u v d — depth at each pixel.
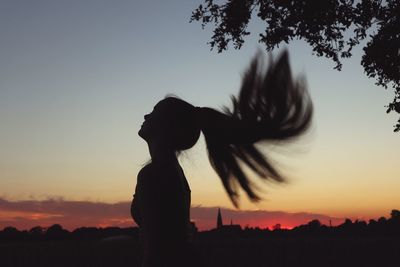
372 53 13.96
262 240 27.02
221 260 22.95
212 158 2.45
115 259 12.05
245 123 2.35
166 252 2.27
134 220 2.44
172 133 2.46
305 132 2.30
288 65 2.32
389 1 13.78
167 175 2.35
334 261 29.58
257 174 2.38
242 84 2.36
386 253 30.64
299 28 14.05
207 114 2.45
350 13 13.77
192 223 2.52
